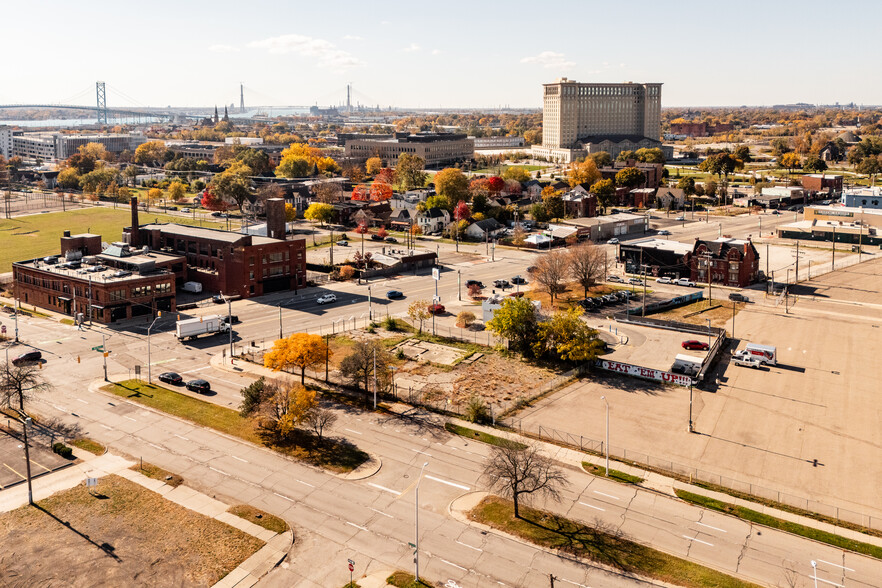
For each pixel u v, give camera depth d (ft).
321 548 212.02
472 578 197.88
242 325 442.50
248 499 238.48
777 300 507.30
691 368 357.61
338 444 278.67
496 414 305.73
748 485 248.73
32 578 196.13
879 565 204.03
